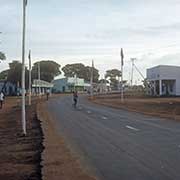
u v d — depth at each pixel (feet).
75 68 627.46
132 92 419.95
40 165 41.68
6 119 122.62
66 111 153.17
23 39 80.12
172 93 333.01
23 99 78.74
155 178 37.17
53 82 510.17
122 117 120.57
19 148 58.08
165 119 111.65
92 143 61.82
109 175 38.68
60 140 60.54
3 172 40.52
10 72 376.48
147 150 54.19
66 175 36.17
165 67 329.93
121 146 58.34
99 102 231.71
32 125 94.27
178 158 47.65
